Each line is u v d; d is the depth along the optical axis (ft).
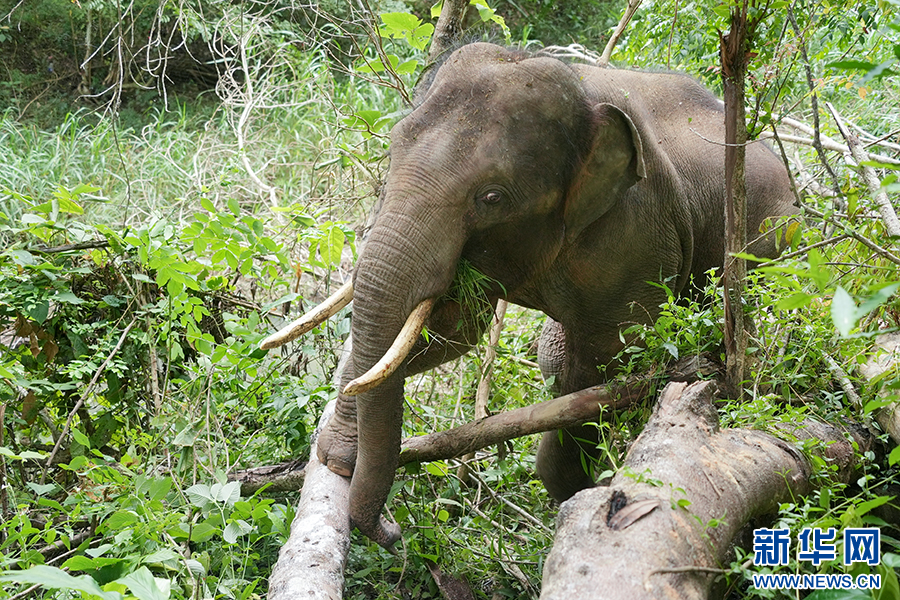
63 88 50.75
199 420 16.80
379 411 13.91
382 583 15.29
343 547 13.51
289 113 39.50
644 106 17.07
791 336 14.55
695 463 10.87
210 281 19.12
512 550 16.21
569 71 14.30
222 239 18.63
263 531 15.16
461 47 14.79
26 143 39.40
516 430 15.44
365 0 29.94
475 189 13.55
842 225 11.82
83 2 46.73
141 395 18.70
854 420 13.53
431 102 13.96
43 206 18.06
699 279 18.15
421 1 46.65
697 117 17.87
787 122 21.06
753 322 14.14
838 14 16.48
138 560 11.90
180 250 18.67
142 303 18.34
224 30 31.60
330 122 36.83
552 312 16.56
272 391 18.13
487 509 18.06
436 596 15.58
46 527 13.83
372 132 19.94
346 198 26.22
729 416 12.67
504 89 13.78
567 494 18.42
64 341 18.42
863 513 10.21
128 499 14.20
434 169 13.44
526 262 14.78
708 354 15.11
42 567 9.41
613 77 17.07
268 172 37.11
